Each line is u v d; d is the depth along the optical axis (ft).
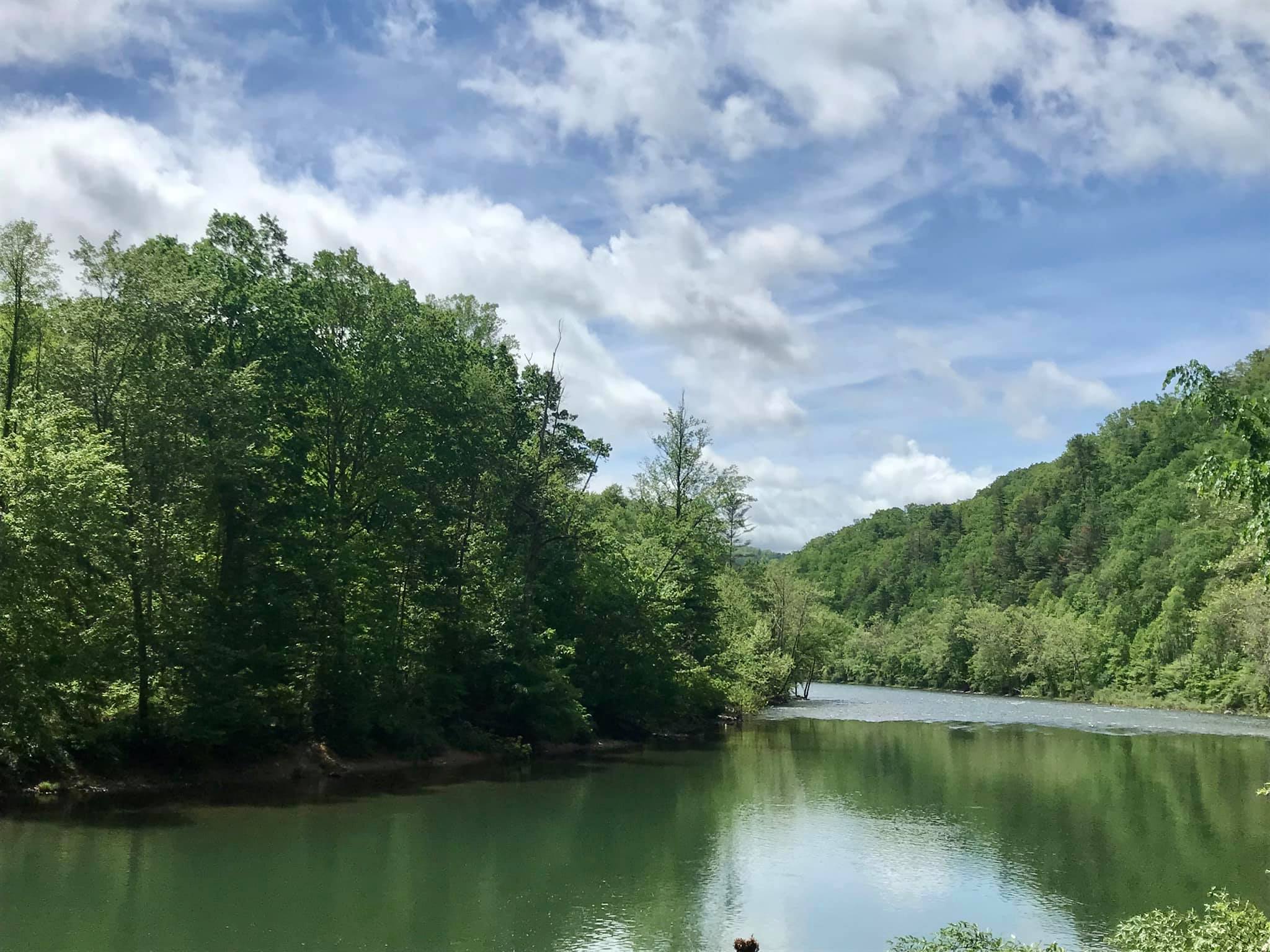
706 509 184.44
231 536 96.94
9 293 87.61
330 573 103.30
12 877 57.98
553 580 147.74
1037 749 146.20
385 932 50.19
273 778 98.53
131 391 88.28
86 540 77.92
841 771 118.93
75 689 81.46
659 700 163.73
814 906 56.65
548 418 161.27
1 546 72.49
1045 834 79.00
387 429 123.44
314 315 115.44
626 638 157.58
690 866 66.59
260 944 47.57
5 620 74.23
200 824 75.36
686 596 182.80
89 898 54.39
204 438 91.25
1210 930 33.86
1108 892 60.23
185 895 55.88
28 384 92.48
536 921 52.95
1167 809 91.56
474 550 134.92
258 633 96.32
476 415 135.13
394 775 108.99
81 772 84.89
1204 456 34.81
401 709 116.47
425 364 125.59
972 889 60.75
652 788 103.40
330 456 117.80
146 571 84.84
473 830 78.02
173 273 93.15
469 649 128.16
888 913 55.36
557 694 133.08
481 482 141.28
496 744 128.77
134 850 65.98
